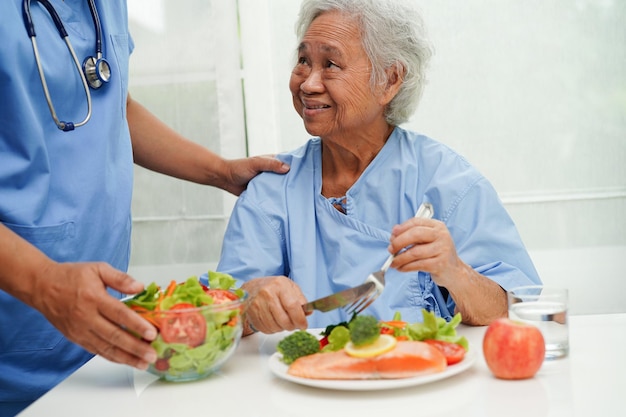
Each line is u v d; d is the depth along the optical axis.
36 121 1.32
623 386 0.95
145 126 1.77
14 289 1.04
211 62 2.37
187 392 1.02
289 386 1.02
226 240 1.53
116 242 1.48
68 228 1.37
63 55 1.39
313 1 1.44
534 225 2.31
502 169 2.30
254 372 1.09
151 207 2.45
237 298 1.10
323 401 0.95
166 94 2.38
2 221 1.31
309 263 1.46
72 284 0.99
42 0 1.38
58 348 1.42
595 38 2.23
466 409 0.89
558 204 2.29
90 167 1.41
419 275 1.42
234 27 2.35
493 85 2.27
